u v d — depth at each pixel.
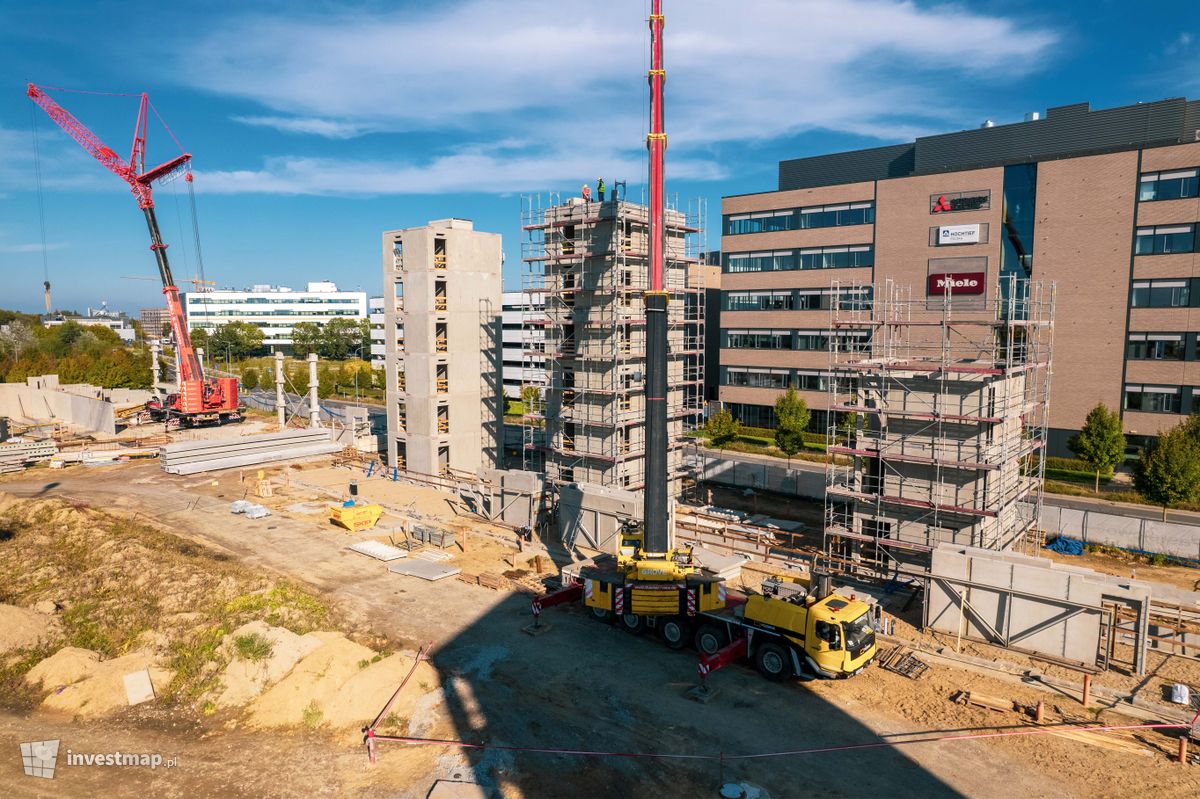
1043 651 24.14
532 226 43.50
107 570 32.53
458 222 51.88
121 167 71.94
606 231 41.09
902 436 30.73
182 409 72.62
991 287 56.72
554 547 37.12
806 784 17.55
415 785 17.61
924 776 17.84
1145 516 41.84
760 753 18.83
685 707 21.17
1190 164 48.41
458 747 19.09
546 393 45.84
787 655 22.39
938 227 58.97
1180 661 23.78
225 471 55.91
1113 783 17.45
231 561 34.31
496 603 29.28
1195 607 26.94
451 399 52.28
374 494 48.50
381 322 132.25
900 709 21.00
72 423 77.44
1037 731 19.69
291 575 32.41
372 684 21.61
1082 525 35.84
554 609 28.66
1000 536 31.20
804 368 67.69
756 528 38.84
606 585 26.55
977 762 18.39
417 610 28.47
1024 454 33.53
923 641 25.47
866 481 32.78
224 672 22.95
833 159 70.00
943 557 25.97
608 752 18.88
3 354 115.81
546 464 46.47
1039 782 17.56
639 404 43.34
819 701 21.48
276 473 55.25
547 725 20.17
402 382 54.47
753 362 71.19
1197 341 48.94
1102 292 52.19
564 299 44.41
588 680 22.80
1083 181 52.44
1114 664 23.52
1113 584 22.83
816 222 65.88
